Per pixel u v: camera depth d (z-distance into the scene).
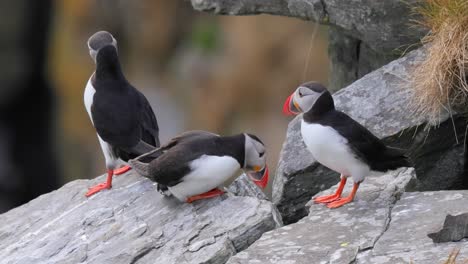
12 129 28.33
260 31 25.23
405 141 11.22
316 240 9.02
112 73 11.19
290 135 11.52
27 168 28.55
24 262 10.05
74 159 28.77
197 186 9.90
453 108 11.16
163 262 9.27
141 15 29.45
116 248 9.82
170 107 27.48
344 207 9.73
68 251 10.03
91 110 11.17
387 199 9.78
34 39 27.86
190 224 9.84
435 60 11.14
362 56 13.88
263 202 9.95
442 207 9.34
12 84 27.77
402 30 12.21
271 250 8.92
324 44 24.47
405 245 8.66
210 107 26.23
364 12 12.38
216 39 27.05
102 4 29.34
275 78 25.09
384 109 11.38
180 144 9.83
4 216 11.45
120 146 11.00
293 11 13.28
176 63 28.58
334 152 9.34
